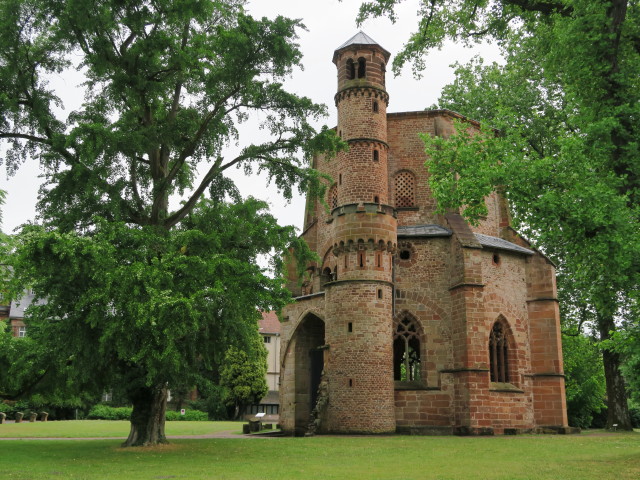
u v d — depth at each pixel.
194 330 22.73
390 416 34.38
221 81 27.53
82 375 23.53
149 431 26.45
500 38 26.56
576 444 25.67
